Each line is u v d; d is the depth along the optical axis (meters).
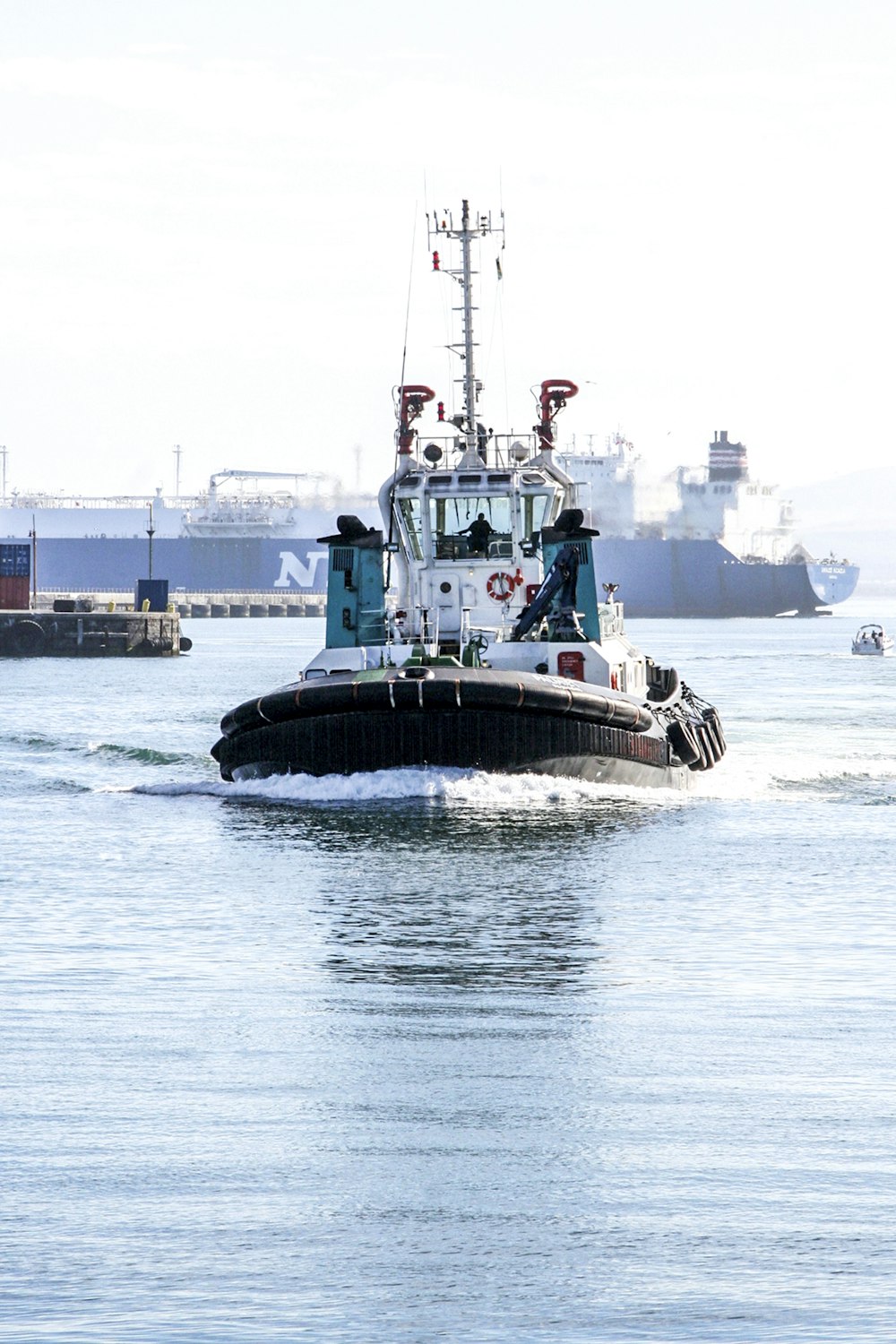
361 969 47.91
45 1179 29.41
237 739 88.19
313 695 81.94
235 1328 23.45
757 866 67.69
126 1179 29.41
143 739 132.38
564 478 94.25
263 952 50.38
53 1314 23.86
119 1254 26.05
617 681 88.69
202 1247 26.34
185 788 93.44
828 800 91.44
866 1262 25.62
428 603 90.56
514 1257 25.95
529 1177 29.58
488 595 90.06
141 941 52.34
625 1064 37.09
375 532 90.62
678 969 47.81
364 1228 27.09
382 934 53.41
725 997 43.97
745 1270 25.41
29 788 96.75
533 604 87.50
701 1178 29.45
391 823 77.94
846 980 46.12
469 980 46.25
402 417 93.62
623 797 86.19
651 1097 34.50
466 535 90.44
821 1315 23.80
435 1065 37.09
